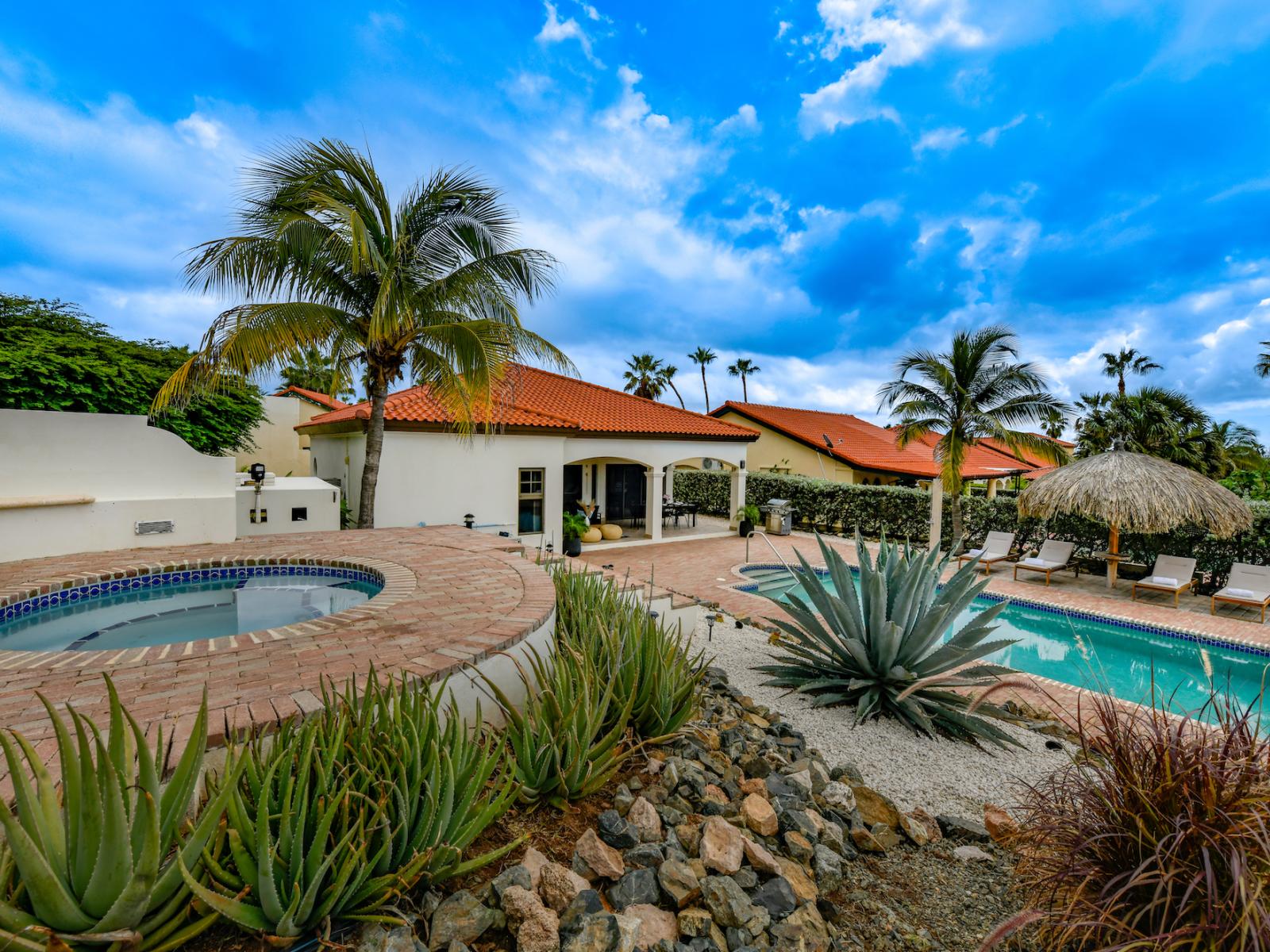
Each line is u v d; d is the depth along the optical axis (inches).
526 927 95.7
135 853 77.5
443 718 164.1
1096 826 107.6
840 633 245.0
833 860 129.8
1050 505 523.8
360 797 100.8
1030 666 363.6
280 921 84.4
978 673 228.5
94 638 244.7
